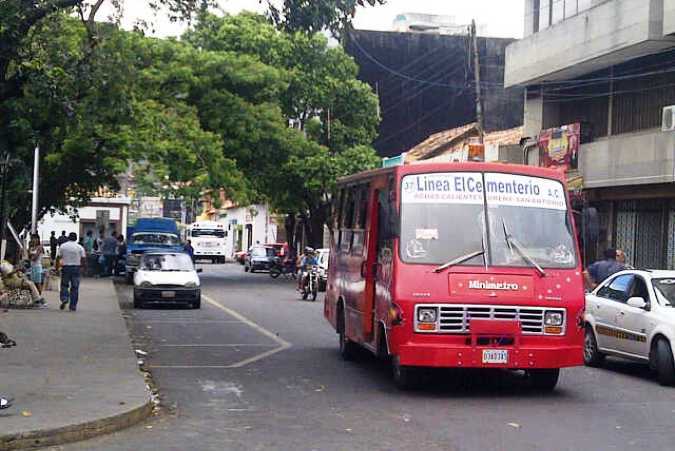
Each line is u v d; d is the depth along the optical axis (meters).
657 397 12.01
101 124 33.16
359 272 13.91
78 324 19.08
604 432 9.57
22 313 21.17
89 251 45.34
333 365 14.77
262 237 79.69
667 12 22.69
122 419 9.57
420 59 52.69
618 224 26.61
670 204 24.25
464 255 11.53
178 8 16.95
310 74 43.69
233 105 39.00
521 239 11.75
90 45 16.70
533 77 29.28
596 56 25.50
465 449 8.70
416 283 11.31
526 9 31.09
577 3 28.25
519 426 9.85
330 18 15.17
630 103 26.44
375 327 12.74
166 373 13.73
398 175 11.98
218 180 36.62
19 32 14.12
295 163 41.31
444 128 52.62
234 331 20.16
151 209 85.88
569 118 29.72
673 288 13.98
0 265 22.72
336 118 45.69
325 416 10.38
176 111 37.12
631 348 13.98
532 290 11.41
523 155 31.19
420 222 11.71
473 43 31.27
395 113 52.56
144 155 34.81
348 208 15.34
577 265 11.77
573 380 13.59
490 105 52.31
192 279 26.00
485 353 11.21
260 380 13.12
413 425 9.86
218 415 10.41
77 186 39.72
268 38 42.22
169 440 9.01
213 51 40.41
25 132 16.56
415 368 11.98
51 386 11.25
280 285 39.94
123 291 33.22
